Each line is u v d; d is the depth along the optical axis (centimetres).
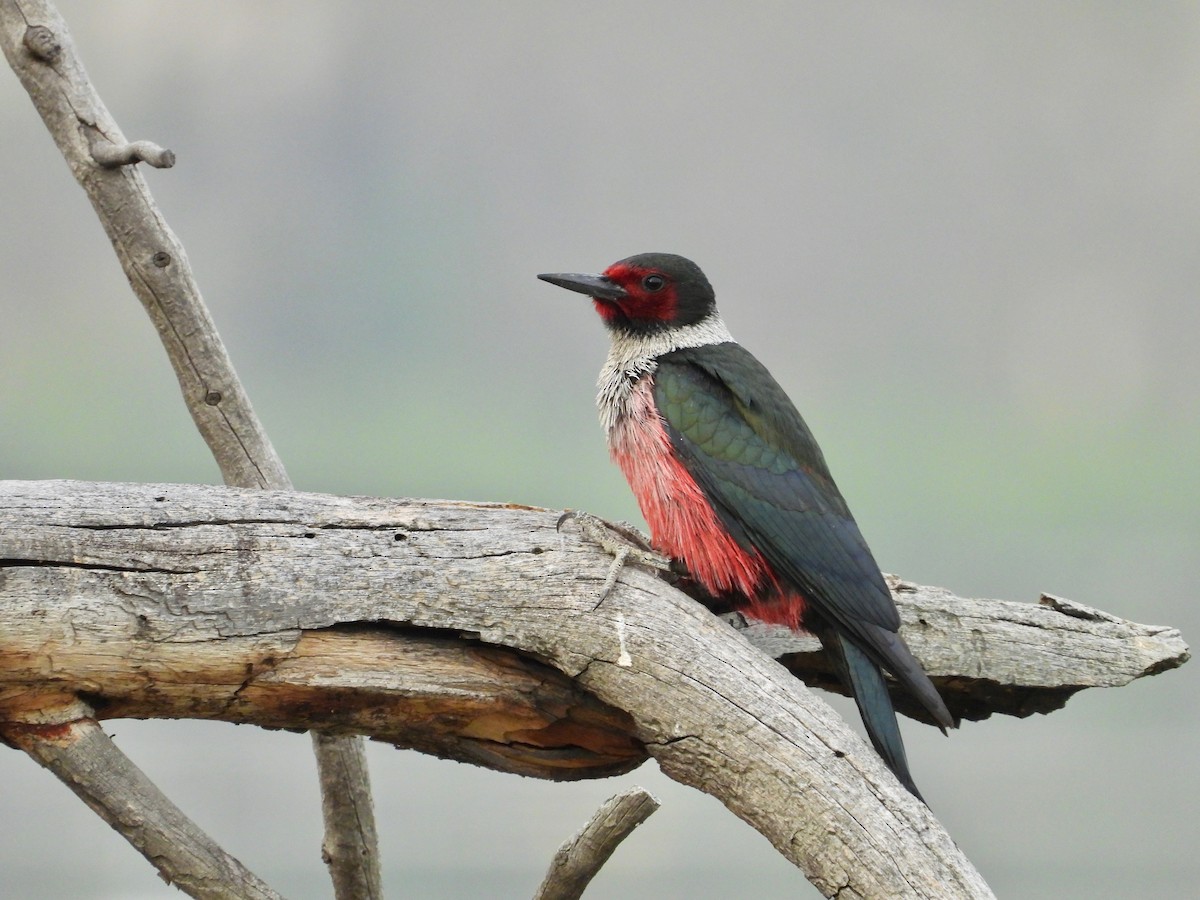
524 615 830
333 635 812
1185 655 1090
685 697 812
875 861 766
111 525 784
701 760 810
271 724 832
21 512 770
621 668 821
